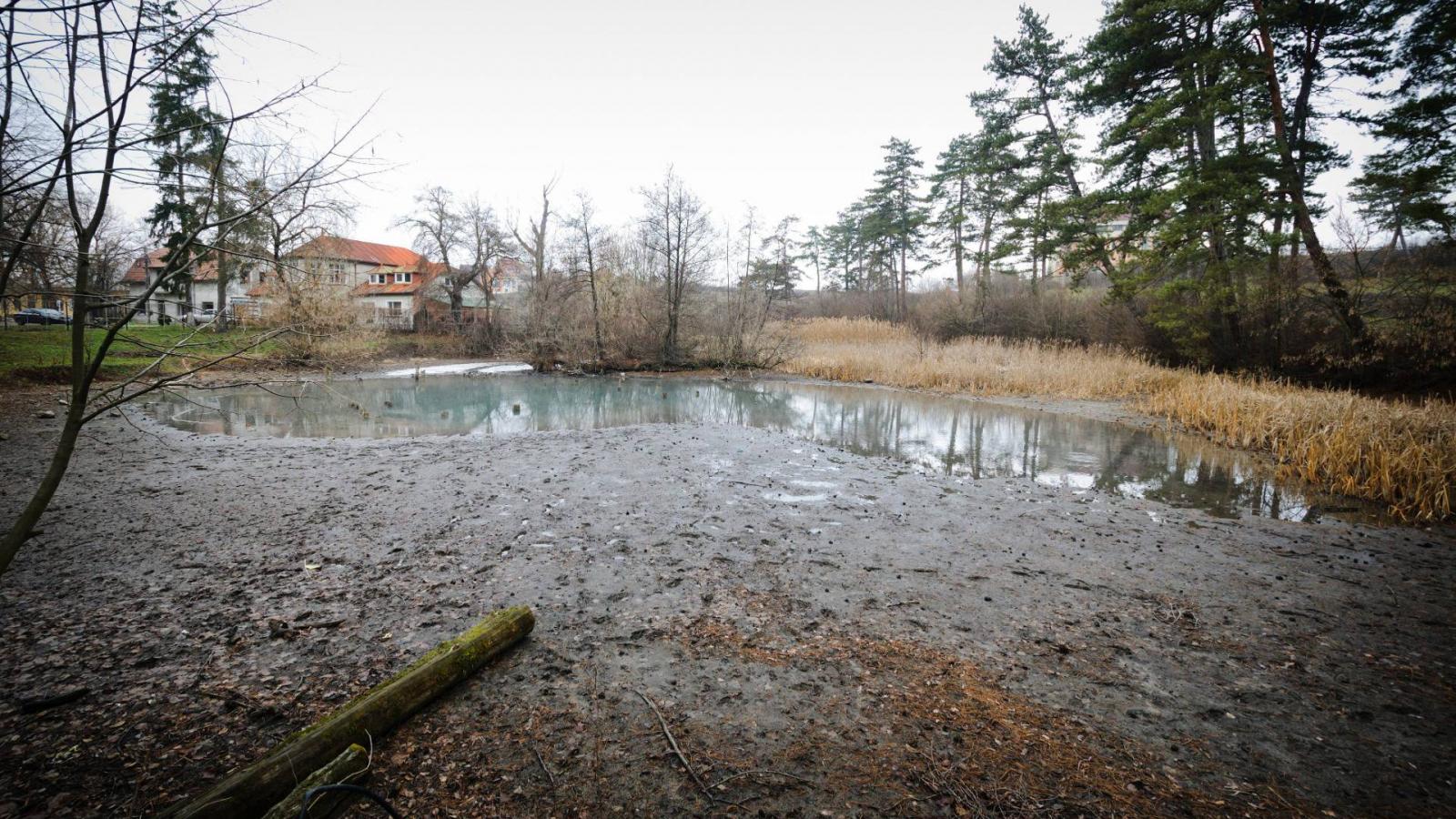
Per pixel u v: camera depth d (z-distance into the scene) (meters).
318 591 4.98
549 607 4.73
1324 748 3.21
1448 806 2.79
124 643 4.08
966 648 4.20
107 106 2.68
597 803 2.70
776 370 28.81
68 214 3.17
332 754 2.72
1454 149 14.88
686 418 16.14
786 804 2.71
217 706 3.38
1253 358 19.31
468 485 8.43
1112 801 2.76
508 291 46.34
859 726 3.29
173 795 2.68
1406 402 14.55
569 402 19.27
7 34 2.43
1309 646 4.33
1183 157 20.28
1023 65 25.80
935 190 40.69
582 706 3.43
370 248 55.56
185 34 2.72
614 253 33.03
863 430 14.07
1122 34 19.58
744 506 7.61
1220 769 3.02
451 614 4.58
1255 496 8.73
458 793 2.72
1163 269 21.02
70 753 2.96
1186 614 4.80
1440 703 3.64
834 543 6.33
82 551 5.80
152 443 11.41
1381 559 6.21
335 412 16.70
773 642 4.23
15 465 9.42
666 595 4.98
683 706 3.45
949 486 8.94
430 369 29.97
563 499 7.78
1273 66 17.33
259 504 7.44
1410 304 16.61
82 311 2.84
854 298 49.16
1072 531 6.95
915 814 2.65
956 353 26.97
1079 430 14.27
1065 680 3.81
